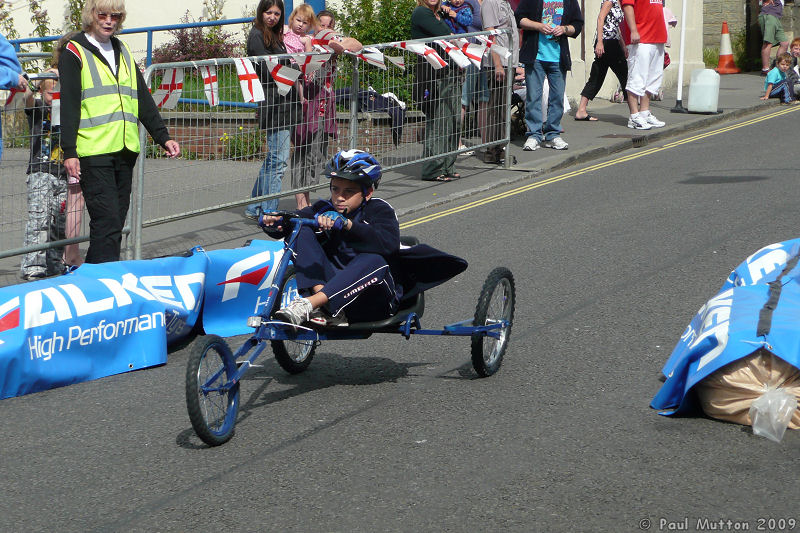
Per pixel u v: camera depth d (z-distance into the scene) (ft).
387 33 50.03
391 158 34.50
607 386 17.52
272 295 16.38
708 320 16.52
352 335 17.47
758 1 72.23
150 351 19.99
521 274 24.97
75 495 13.85
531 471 14.12
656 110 51.98
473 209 32.86
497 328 18.28
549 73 41.29
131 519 13.07
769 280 17.52
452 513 12.90
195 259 21.74
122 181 22.99
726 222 29.32
